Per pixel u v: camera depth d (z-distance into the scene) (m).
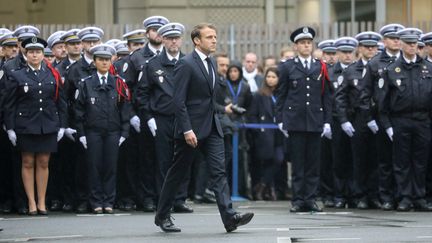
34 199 36.12
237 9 58.03
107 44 37.16
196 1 57.94
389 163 37.16
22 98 35.66
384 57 36.97
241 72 42.62
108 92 36.41
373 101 37.12
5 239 28.42
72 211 37.31
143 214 35.81
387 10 56.16
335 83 39.25
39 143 35.75
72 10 59.09
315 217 34.19
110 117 36.38
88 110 36.22
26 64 35.97
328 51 40.06
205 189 41.00
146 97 36.47
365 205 37.88
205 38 28.92
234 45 50.62
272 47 50.62
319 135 36.06
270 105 42.69
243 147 42.75
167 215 29.53
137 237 28.34
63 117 36.31
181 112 28.58
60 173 37.72
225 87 42.22
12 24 58.47
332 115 38.44
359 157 37.84
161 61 36.34
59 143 37.53
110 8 58.25
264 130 42.56
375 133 37.25
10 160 36.97
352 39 39.03
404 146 36.44
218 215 34.94
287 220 33.00
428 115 36.56
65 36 37.56
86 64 36.75
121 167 37.94
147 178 36.94
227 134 41.88
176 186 29.23
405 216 34.47
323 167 39.66
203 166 41.00
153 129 36.16
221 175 28.98
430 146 37.38
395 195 37.31
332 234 28.62
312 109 35.84
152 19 37.12
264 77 42.91
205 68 28.89
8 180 37.03
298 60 36.12
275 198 42.84
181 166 29.06
